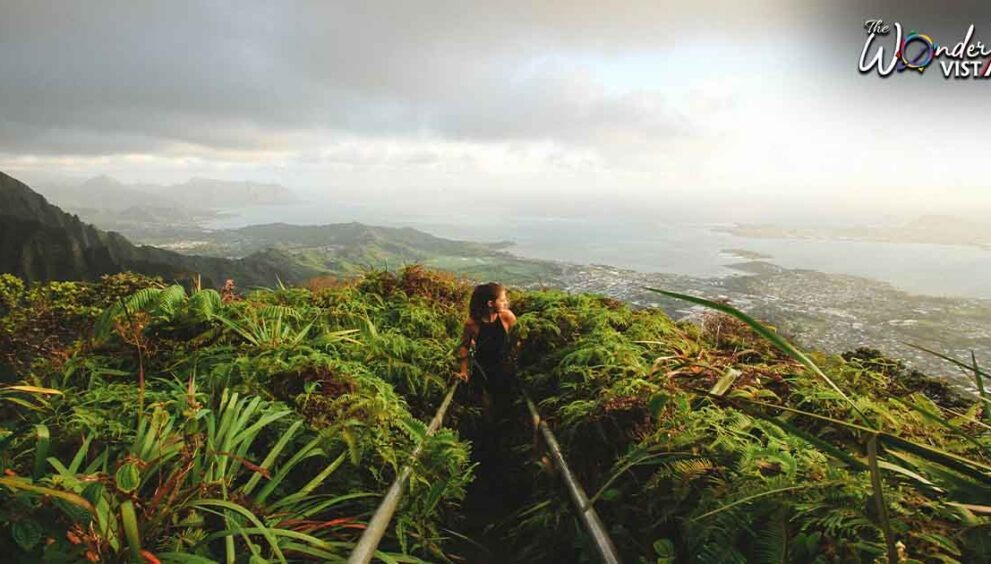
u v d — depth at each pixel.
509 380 4.21
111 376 3.05
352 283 6.15
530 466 3.19
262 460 2.35
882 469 1.70
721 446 2.06
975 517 1.42
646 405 2.61
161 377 3.09
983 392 1.50
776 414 2.37
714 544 1.63
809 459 1.86
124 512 1.47
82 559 1.46
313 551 1.71
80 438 2.08
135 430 2.20
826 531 1.52
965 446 2.04
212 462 1.93
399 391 3.78
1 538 1.50
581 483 2.55
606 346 3.68
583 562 2.20
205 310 3.52
